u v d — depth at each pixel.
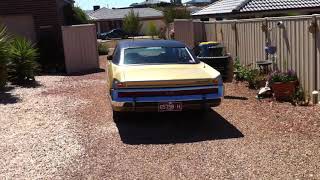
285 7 20.53
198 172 5.62
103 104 10.23
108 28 75.88
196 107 7.76
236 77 13.05
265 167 5.68
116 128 8.00
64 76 16.42
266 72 11.62
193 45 20.02
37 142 7.12
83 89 12.74
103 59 24.36
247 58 13.38
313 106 8.95
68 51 17.86
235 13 20.91
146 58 8.76
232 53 14.74
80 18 25.72
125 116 8.41
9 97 11.33
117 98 7.60
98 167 5.93
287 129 7.41
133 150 6.65
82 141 7.17
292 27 10.16
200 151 6.48
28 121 8.60
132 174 5.64
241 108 9.31
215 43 13.70
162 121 8.46
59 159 6.28
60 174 5.69
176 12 49.25
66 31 17.75
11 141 7.20
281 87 9.70
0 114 9.23
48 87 13.27
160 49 9.02
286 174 5.42
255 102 9.81
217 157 6.16
